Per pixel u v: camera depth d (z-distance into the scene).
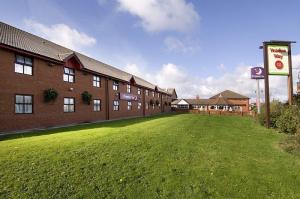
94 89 26.22
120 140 10.45
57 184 6.01
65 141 10.18
